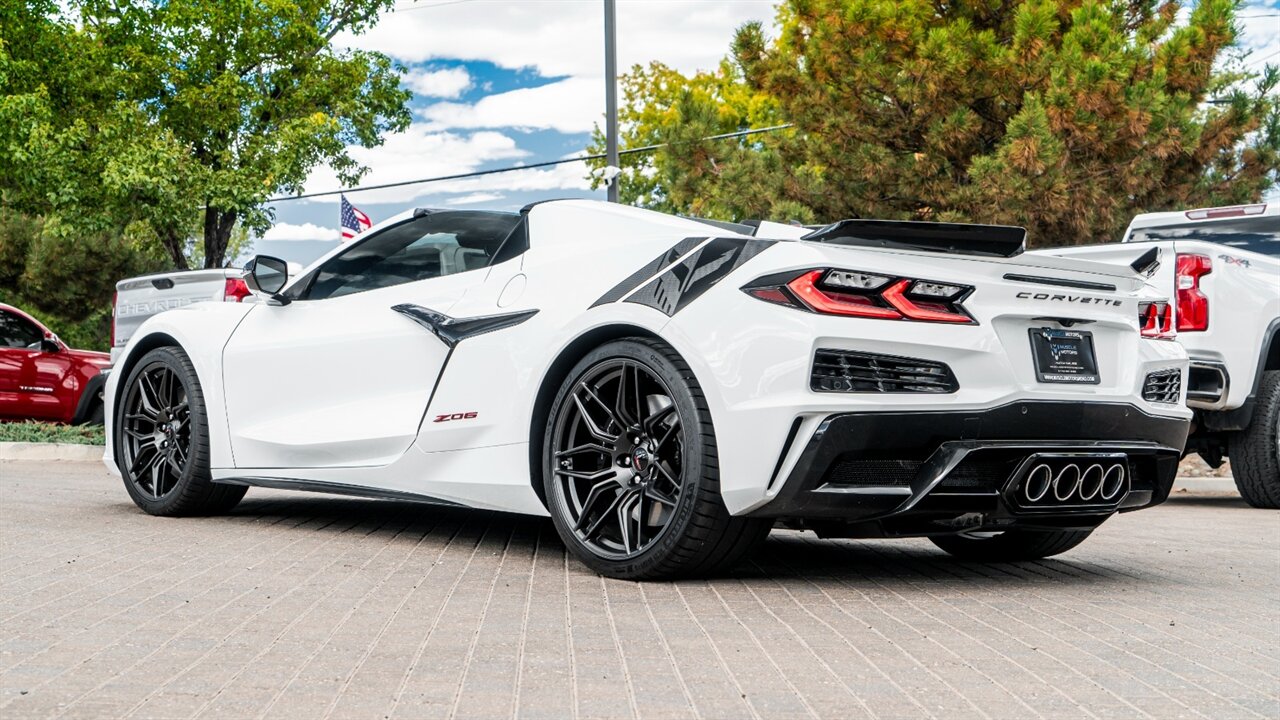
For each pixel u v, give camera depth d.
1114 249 7.66
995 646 3.08
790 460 3.63
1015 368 3.79
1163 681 2.73
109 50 21.47
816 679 2.71
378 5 23.50
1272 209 8.24
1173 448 4.24
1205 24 13.20
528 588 3.86
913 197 14.35
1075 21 13.04
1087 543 5.43
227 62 21.81
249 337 5.50
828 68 14.41
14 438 11.19
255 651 2.93
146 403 5.84
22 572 4.05
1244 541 5.62
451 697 2.53
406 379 4.85
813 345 3.60
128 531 5.17
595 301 4.17
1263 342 7.48
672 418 3.93
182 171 20.52
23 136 20.44
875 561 4.68
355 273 5.30
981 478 3.79
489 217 5.08
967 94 13.98
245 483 5.51
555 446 4.20
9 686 2.58
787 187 14.77
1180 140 12.92
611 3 15.05
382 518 5.75
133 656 2.87
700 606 3.59
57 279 24.02
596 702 2.50
